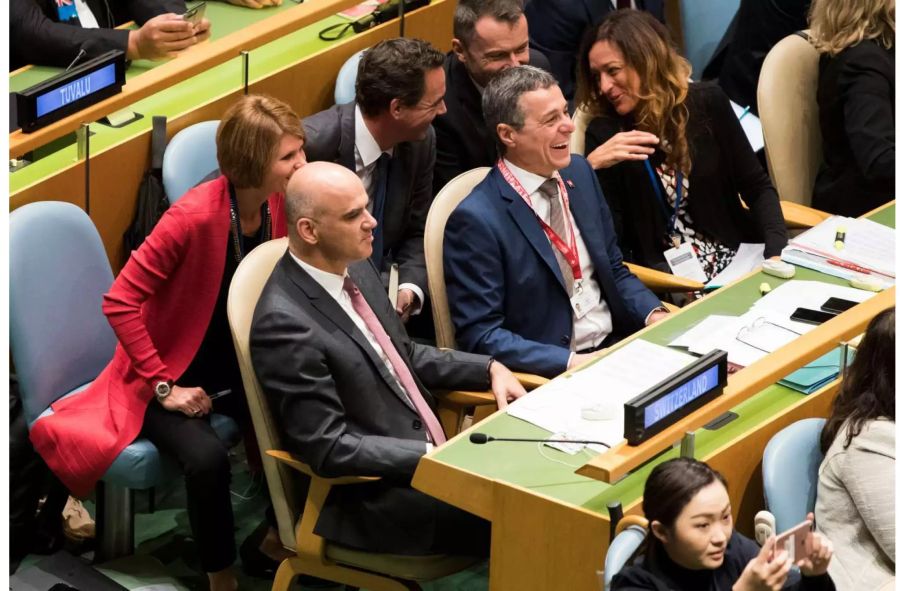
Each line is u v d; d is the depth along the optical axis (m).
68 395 13.59
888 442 10.91
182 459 12.97
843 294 14.21
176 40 16.77
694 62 21.36
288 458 12.42
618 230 16.42
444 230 14.42
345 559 12.62
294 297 12.47
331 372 12.55
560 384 12.51
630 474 11.13
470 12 16.30
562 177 14.94
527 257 14.37
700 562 9.56
